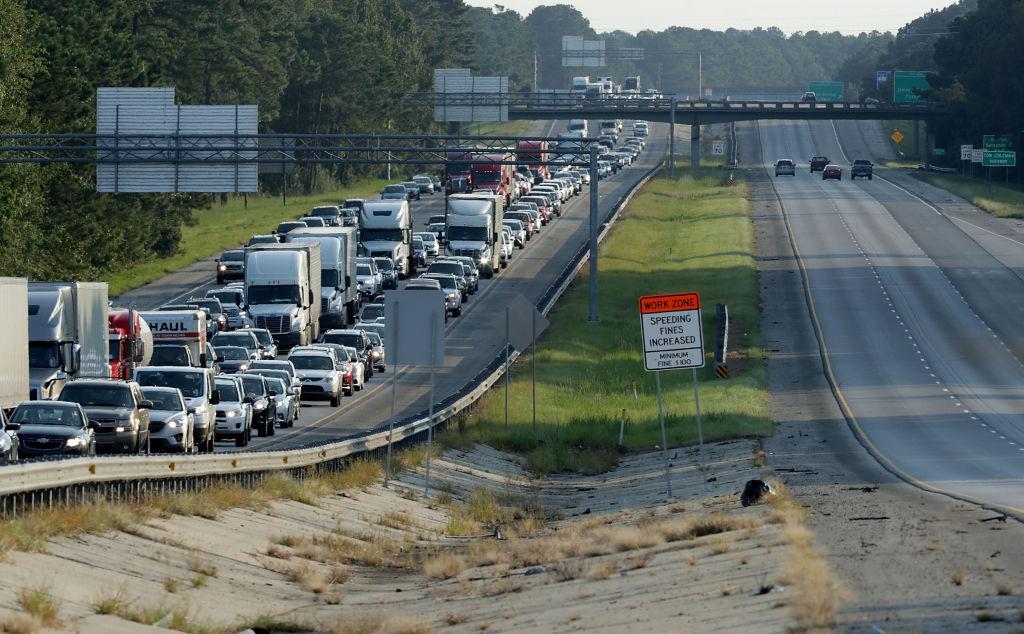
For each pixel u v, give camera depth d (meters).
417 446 65.38
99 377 70.00
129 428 54.09
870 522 36.09
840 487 48.16
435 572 37.16
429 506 53.22
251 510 43.50
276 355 104.81
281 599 33.00
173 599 30.25
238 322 117.00
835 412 84.62
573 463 68.31
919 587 25.67
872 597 24.89
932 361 108.62
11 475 32.84
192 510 40.28
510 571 36.31
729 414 81.31
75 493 36.41
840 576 27.28
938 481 51.78
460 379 101.06
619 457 71.50
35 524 32.28
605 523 46.66
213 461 44.38
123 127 103.50
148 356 81.00
